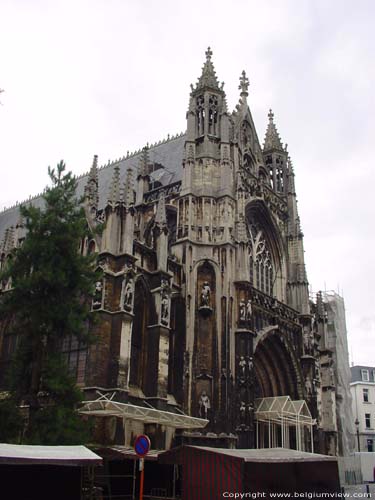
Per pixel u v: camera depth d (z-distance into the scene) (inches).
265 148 2623.0
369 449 4153.5
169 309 1670.8
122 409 1355.8
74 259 1138.0
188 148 2015.3
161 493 1445.6
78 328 1098.7
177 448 1104.8
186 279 1798.7
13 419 1037.2
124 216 1610.5
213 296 1823.3
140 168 2263.8
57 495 910.4
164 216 1766.7
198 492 1045.2
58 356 1093.8
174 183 2130.9
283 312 2185.0
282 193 2546.8
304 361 2218.3
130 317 1497.3
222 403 1685.5
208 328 1785.2
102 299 1482.5
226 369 1721.2
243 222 1955.0
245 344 1782.7
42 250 1117.7
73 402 1069.8
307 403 2158.0
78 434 1026.7
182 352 1713.8
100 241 1578.5
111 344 1462.8
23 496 879.7
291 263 2412.6
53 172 1243.8
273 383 2143.2
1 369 1726.1
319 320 2506.2
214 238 1895.9
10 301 1106.1
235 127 2208.4
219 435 1636.3
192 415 1647.4
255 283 2186.3
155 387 1549.0
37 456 816.3
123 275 1519.4
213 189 1973.4
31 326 1086.4
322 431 2289.6
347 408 2940.5
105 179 2591.0
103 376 1422.2
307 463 1178.0
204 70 2181.3
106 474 1315.2
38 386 1069.8
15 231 2075.5
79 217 1203.9
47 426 1010.1
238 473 1015.6
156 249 1729.8
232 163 2063.2
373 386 4350.4
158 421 1482.5
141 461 890.7
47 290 1106.1
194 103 2118.6
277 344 2133.4
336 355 2979.8
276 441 2073.1
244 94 2416.3
